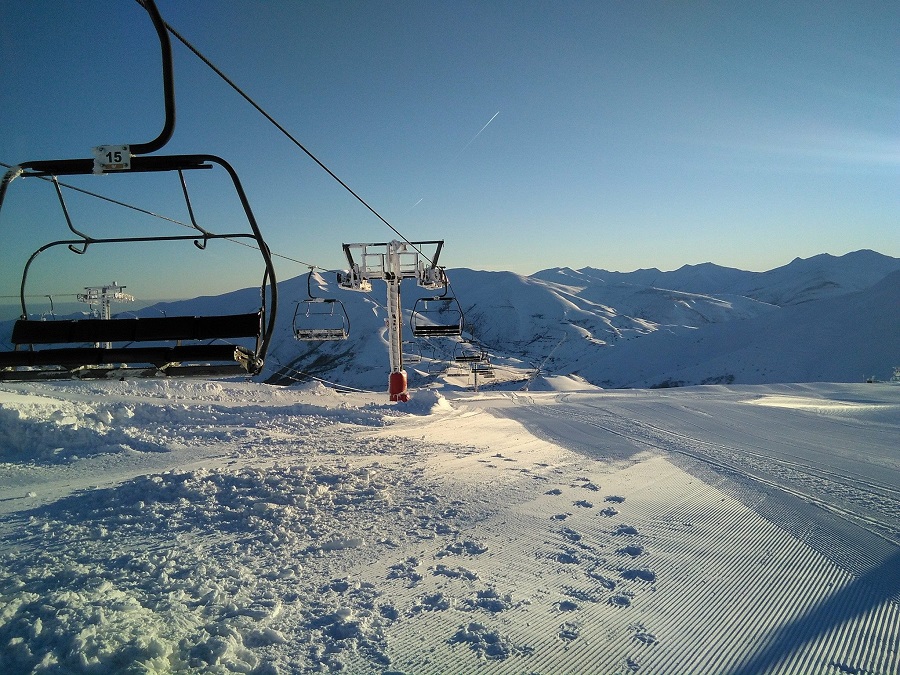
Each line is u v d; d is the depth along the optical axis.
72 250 4.83
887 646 4.44
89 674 3.36
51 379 4.88
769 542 6.95
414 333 22.52
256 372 4.99
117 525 6.55
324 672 3.76
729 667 4.09
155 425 13.42
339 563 5.77
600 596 5.25
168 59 3.43
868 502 8.92
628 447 14.01
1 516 6.89
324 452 11.38
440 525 7.12
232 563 5.56
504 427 17.67
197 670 3.57
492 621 4.63
